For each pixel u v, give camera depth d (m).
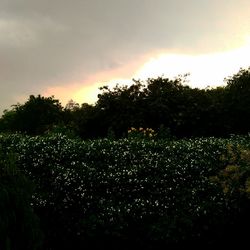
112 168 21.75
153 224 18.70
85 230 18.59
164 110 39.47
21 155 22.41
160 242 18.41
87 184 20.73
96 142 24.38
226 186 18.86
